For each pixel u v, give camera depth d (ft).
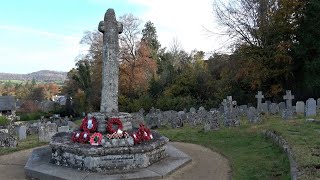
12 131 81.82
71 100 206.90
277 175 34.40
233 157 45.47
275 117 79.10
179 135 65.36
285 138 44.78
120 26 44.68
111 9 44.34
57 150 40.50
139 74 166.50
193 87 147.74
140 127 44.06
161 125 83.15
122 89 167.94
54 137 45.83
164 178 36.73
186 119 85.56
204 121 79.25
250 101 126.31
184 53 226.79
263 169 37.40
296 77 119.44
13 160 48.24
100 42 166.81
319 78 106.42
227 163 43.32
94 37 171.01
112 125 41.65
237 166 40.29
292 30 117.08
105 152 37.22
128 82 167.02
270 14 120.98
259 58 120.78
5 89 364.58
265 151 46.42
